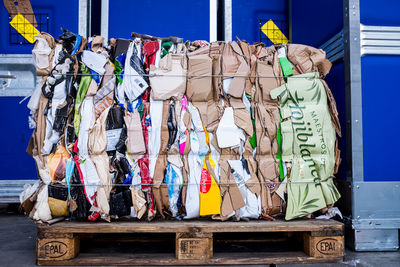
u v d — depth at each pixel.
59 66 1.73
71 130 1.72
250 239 1.97
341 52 2.06
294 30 3.04
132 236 1.98
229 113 1.79
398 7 2.01
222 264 1.66
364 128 1.94
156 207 1.74
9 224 2.61
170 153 1.73
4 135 3.01
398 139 1.97
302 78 1.87
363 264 1.67
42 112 1.72
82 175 1.68
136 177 1.71
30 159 3.01
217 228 1.66
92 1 3.31
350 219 1.91
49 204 1.66
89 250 1.84
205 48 1.88
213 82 1.82
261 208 1.76
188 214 1.72
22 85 3.05
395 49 1.99
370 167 1.93
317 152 1.81
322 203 1.79
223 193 1.73
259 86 1.84
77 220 1.75
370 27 1.98
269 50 1.96
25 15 3.07
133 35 1.91
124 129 1.73
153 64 1.80
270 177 1.77
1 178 2.99
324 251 1.70
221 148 1.76
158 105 1.76
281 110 1.83
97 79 1.76
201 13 3.34
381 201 1.91
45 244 1.62
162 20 3.30
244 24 3.33
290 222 1.75
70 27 3.10
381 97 1.97
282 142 1.79
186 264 1.64
